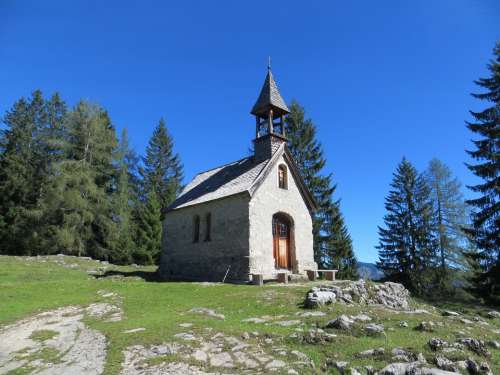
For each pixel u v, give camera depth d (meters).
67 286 20.70
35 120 50.59
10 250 42.34
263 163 26.27
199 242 26.86
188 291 18.50
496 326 15.07
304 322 11.81
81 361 9.03
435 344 9.43
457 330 11.78
